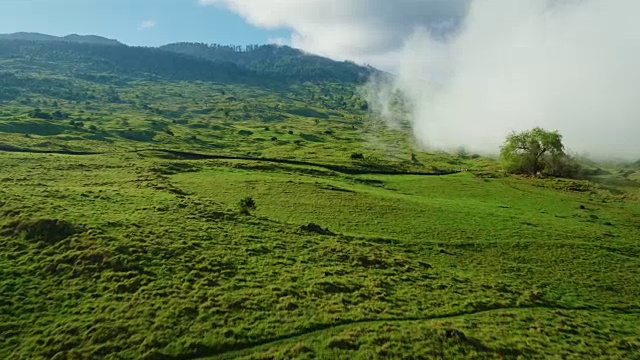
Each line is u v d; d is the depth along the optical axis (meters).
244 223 54.72
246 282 38.84
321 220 64.62
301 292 38.00
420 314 36.69
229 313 33.81
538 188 108.75
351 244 52.72
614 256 59.78
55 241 42.19
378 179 108.38
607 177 132.62
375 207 75.00
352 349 30.88
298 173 103.81
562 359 32.16
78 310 33.09
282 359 29.44
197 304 34.53
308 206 71.81
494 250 58.34
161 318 32.38
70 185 67.00
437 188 103.25
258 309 34.75
